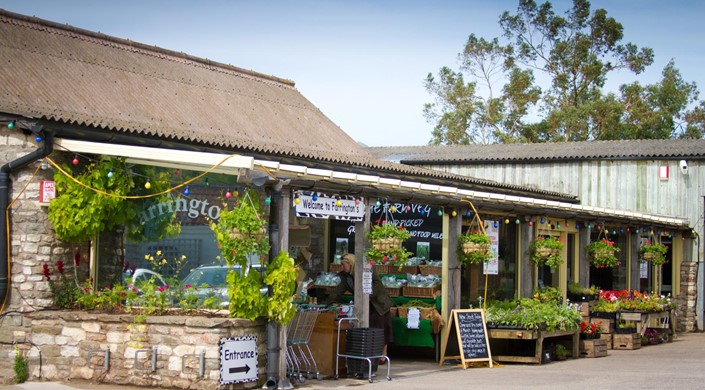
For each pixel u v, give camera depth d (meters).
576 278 19.52
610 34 43.78
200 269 12.30
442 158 28.22
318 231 17.28
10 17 16.16
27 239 12.33
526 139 43.38
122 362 11.65
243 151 16.39
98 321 11.83
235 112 18.69
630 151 25.44
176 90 17.95
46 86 14.78
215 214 12.25
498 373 13.31
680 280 24.41
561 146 27.89
